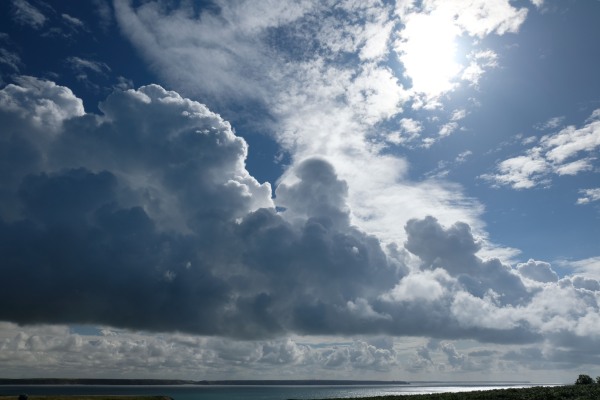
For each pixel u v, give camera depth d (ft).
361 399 235.20
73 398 246.68
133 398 267.18
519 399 178.19
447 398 199.72
